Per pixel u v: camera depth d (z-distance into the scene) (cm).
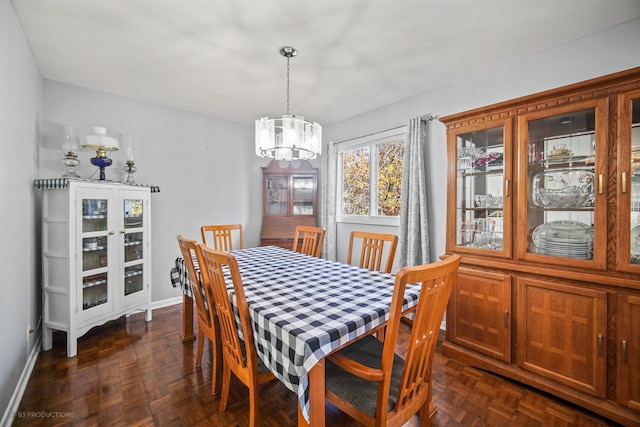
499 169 198
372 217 340
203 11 162
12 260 164
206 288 161
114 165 285
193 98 296
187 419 150
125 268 259
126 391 171
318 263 220
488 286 195
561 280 167
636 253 146
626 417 143
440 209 269
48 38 189
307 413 100
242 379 136
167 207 323
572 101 161
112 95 283
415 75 243
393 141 317
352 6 158
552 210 176
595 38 186
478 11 163
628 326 145
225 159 370
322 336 100
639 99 143
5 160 153
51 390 172
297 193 410
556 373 167
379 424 102
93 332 253
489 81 234
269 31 181
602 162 152
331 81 255
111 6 158
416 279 94
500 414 155
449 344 216
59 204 219
